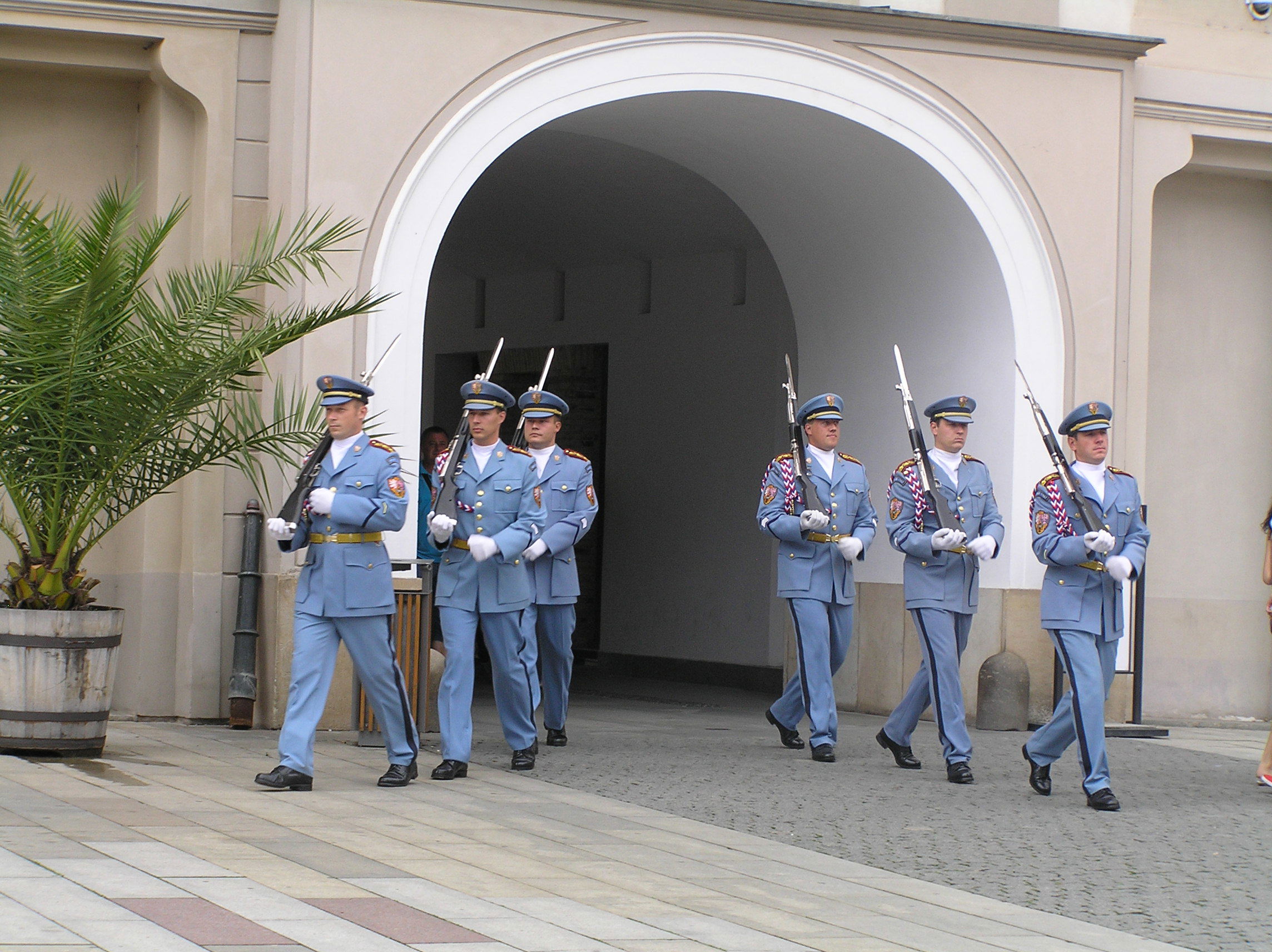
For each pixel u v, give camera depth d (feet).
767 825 23.22
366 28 33.35
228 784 24.49
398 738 25.45
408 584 31.63
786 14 36.17
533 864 19.39
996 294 38.29
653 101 36.73
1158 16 40.40
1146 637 40.98
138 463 27.02
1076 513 26.84
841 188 40.55
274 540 33.12
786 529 30.96
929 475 29.66
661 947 15.60
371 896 16.96
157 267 33.86
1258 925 18.03
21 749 26.40
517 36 34.37
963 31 37.42
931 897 18.81
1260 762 29.71
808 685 30.86
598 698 45.39
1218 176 41.98
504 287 60.80
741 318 50.49
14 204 25.18
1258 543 41.96
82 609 26.86
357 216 33.14
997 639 37.63
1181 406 41.57
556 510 32.35
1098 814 25.23
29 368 25.36
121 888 16.55
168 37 33.32
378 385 33.22
